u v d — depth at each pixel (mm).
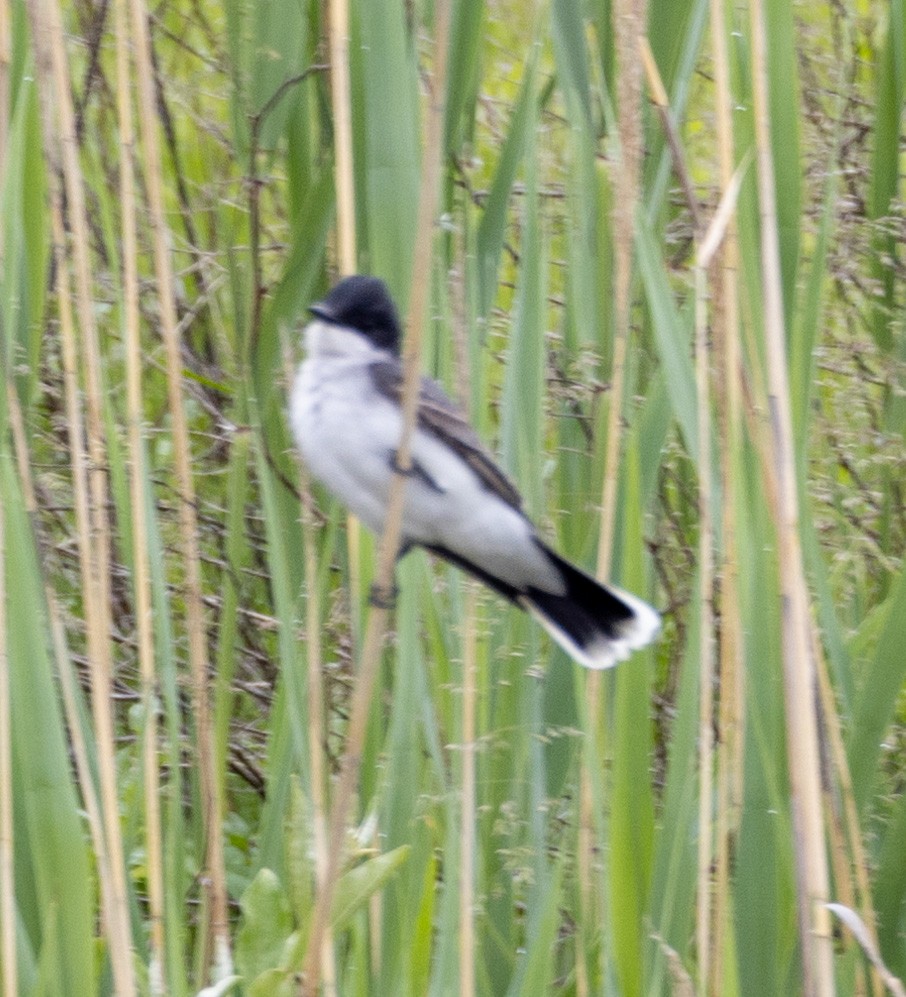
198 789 8250
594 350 8047
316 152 8539
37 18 7207
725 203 6625
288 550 8234
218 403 11008
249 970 6363
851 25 11656
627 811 6680
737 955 6938
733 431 6836
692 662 6934
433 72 5312
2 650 6395
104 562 7074
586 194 8008
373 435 6449
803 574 6926
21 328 7754
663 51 8336
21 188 7648
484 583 6770
